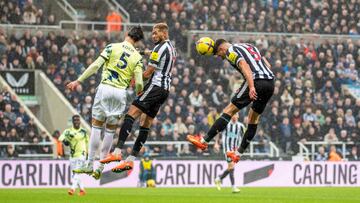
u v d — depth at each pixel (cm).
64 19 6600
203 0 6750
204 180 5272
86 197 3562
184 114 5759
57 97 5800
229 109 2917
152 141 5512
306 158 5622
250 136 2980
